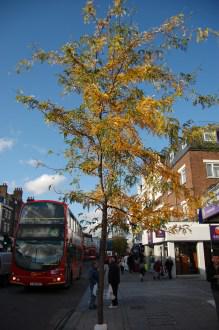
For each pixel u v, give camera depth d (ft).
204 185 92.89
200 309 40.06
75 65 27.61
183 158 99.76
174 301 47.06
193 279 84.23
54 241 65.26
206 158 95.35
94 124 25.20
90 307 44.98
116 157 25.29
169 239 89.10
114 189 25.61
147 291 59.88
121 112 25.73
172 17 27.20
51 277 63.16
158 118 23.58
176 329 30.04
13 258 64.49
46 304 49.39
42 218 66.85
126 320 34.76
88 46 28.02
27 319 37.78
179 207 26.78
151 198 27.02
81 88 27.55
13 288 73.20
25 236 65.67
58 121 26.81
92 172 27.27
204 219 54.19
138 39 27.27
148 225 26.09
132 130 24.71
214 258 30.42
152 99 24.34
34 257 64.28
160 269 86.17
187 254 90.58
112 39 26.99
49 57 28.19
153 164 25.50
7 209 195.21
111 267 44.57
